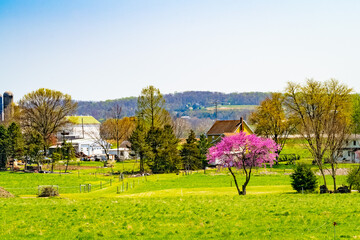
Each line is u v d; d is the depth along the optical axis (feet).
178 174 322.96
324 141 225.76
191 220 100.01
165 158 344.08
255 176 285.23
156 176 309.01
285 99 356.59
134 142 342.85
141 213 109.60
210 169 355.36
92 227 94.22
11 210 117.19
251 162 181.47
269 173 301.84
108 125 616.80
